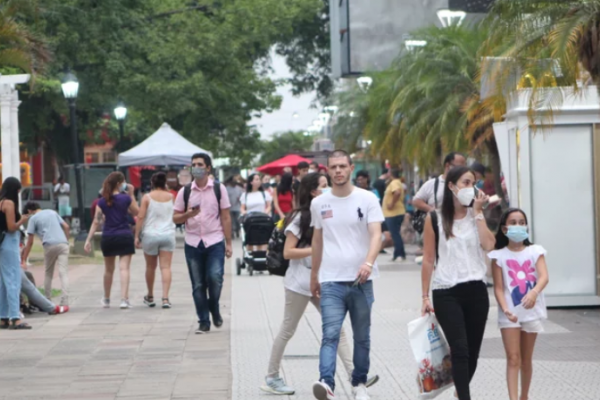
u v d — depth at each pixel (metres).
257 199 27.34
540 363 12.34
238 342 14.50
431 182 13.65
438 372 9.35
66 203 51.22
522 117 17.25
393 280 23.16
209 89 51.84
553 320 16.05
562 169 17.27
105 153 85.25
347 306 9.95
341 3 54.84
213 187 15.38
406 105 31.12
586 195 17.27
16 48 21.31
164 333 15.52
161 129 40.12
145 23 50.44
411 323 9.36
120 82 48.47
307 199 10.84
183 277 25.58
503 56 16.94
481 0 33.34
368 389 10.95
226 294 21.05
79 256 32.53
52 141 57.97
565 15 16.48
